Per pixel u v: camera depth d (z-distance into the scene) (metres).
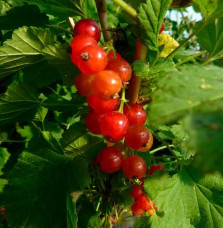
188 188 0.11
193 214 0.10
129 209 0.12
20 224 0.09
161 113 0.05
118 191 0.11
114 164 0.09
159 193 0.10
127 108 0.09
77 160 0.10
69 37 0.17
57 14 0.13
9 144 0.16
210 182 0.10
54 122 0.16
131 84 0.09
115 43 0.10
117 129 0.08
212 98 0.05
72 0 0.11
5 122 0.12
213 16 0.08
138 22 0.08
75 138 0.11
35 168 0.10
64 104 0.11
